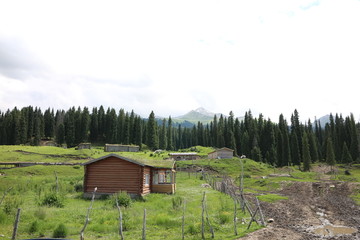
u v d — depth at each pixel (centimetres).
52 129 16912
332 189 4072
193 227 1507
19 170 5572
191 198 2833
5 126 13425
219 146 14325
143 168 2973
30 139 14238
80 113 16525
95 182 2944
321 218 2178
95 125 16412
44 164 6369
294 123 13925
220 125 16288
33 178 4575
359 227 1869
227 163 9044
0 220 1505
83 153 9419
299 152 11238
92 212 1947
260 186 4981
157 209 2202
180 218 1770
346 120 12838
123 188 2894
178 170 7881
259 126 15375
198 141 18538
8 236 1281
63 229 1354
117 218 1705
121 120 15600
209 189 3828
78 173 5869
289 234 1579
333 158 8950
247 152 12738
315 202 3047
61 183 3616
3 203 2005
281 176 6456
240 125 16138
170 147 16662
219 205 2364
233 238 1390
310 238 1533
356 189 3891
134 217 1780
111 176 2944
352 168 8725
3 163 6131
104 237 1370
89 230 1493
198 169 8112
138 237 1375
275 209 2530
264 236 1470
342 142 11888
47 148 10088
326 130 14025
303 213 2380
